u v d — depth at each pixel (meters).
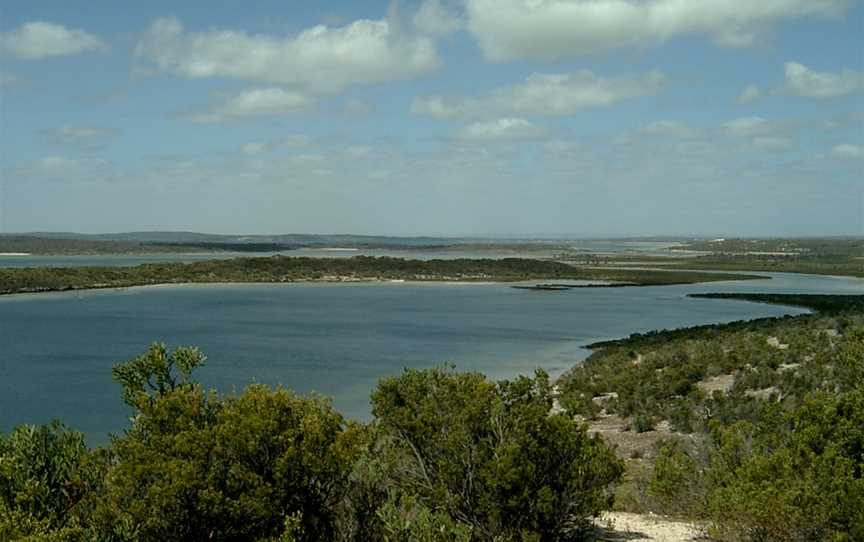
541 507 9.84
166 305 92.56
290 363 47.34
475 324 72.56
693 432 24.28
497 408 10.45
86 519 8.06
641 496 14.35
